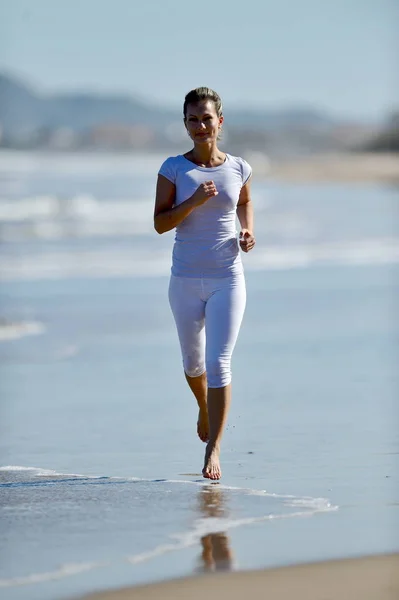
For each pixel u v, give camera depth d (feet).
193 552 40.81
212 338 53.42
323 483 53.42
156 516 45.98
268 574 38.24
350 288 143.13
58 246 196.03
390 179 586.86
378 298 133.49
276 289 141.90
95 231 230.27
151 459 60.29
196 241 53.26
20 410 74.02
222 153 53.67
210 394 53.57
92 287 142.10
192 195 51.42
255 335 105.91
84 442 64.75
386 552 40.93
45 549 41.04
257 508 47.67
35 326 110.83
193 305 54.19
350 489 52.01
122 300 130.31
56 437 66.13
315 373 86.74
